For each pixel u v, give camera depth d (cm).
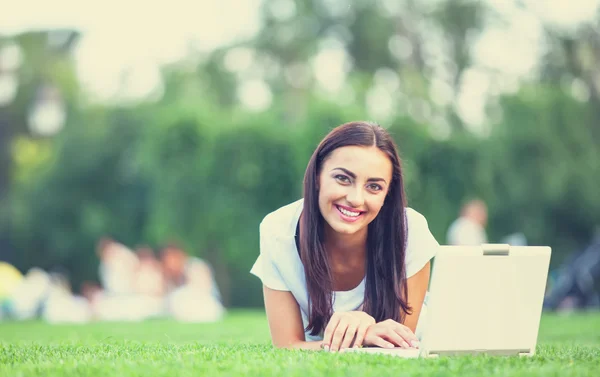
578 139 2842
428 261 609
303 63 3797
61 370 470
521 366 460
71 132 3466
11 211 3497
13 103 3884
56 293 2012
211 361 491
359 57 3781
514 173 2803
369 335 550
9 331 1252
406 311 605
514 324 496
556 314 1788
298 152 2636
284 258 599
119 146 3428
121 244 3378
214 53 3734
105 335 1013
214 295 2002
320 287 587
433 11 3762
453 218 2625
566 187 2808
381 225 589
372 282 597
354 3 3766
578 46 3556
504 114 2819
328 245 591
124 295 2012
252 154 2655
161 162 2717
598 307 1948
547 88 2869
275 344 611
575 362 499
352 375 429
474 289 487
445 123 3139
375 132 559
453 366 448
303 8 3825
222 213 2669
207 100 3200
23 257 3466
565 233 2872
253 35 3850
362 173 551
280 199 2664
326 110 2623
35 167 3591
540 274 495
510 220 2819
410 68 3672
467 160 2631
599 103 3397
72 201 3412
